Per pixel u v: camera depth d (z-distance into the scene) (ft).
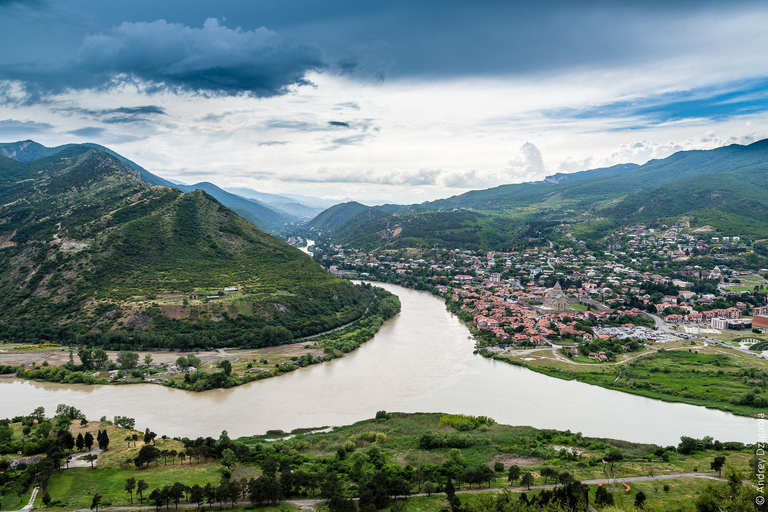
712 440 466.70
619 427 515.09
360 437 477.77
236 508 353.72
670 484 371.35
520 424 523.29
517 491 370.32
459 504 339.36
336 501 344.69
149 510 344.90
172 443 452.76
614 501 341.41
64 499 355.15
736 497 297.53
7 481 370.32
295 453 439.22
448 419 518.78
